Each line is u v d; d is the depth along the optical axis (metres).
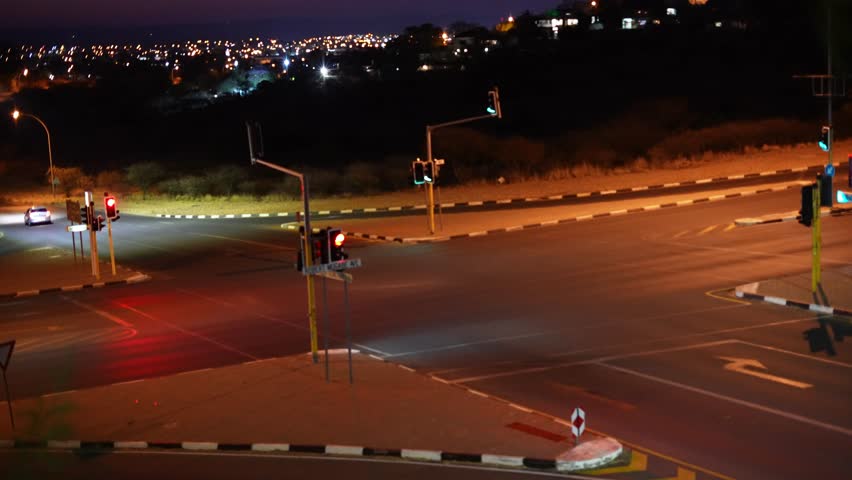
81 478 13.08
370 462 13.14
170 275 32.38
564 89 100.94
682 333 19.70
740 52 101.81
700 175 47.62
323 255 17.19
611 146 72.81
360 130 95.06
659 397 15.52
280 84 128.75
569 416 14.88
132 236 44.84
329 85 122.12
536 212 40.56
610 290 24.45
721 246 29.47
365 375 17.70
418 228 38.50
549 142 77.25
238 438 14.34
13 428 15.52
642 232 33.19
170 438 14.52
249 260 34.31
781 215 33.66
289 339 21.47
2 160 101.94
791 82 88.56
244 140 98.00
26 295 30.25
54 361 20.62
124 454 14.11
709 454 12.77
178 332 23.00
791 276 24.47
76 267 35.47
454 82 112.69
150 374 19.03
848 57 89.62
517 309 22.98
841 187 38.62
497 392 16.39
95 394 17.39
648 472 12.22
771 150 54.09
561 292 24.64
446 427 14.33
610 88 97.69
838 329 19.41
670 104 87.50
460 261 30.47
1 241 46.31
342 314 23.81
